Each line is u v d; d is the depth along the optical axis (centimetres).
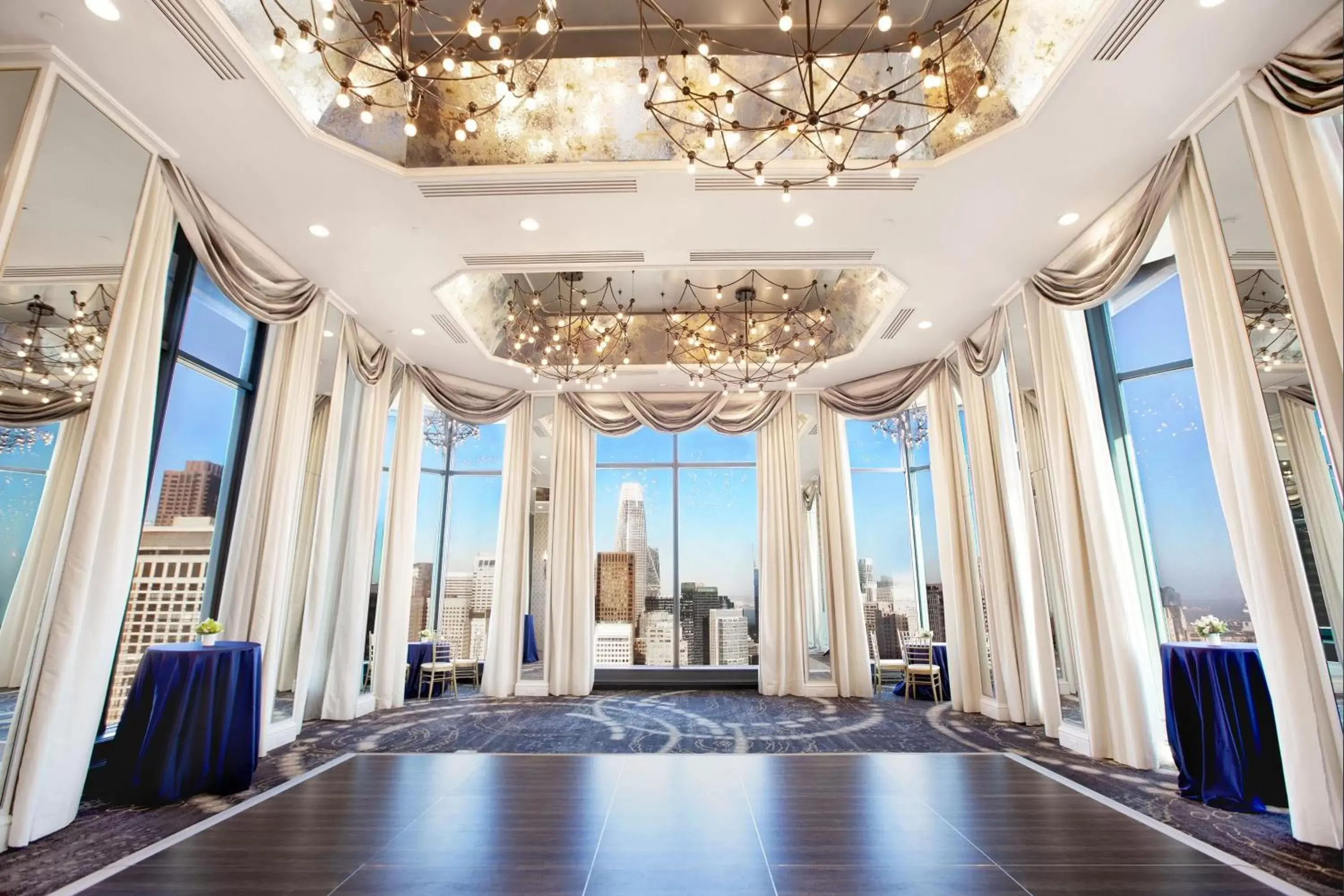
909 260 488
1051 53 312
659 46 377
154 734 346
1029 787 374
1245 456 307
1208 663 339
